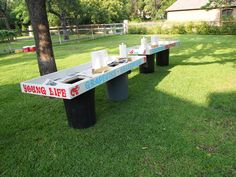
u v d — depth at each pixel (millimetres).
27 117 4230
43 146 3256
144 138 3287
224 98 4539
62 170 2736
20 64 9578
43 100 5020
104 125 3730
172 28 20984
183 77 6109
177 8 26703
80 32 24812
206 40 14773
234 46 11414
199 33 19875
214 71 6559
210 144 3061
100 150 3070
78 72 4141
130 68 4422
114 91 4676
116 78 4574
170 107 4266
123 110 4258
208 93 4859
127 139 3287
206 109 4109
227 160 2725
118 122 3805
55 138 3439
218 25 19422
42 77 3709
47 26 4609
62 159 2939
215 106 4207
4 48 15281
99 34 23359
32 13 4488
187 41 14477
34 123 3979
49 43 4680
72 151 3092
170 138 3248
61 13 22312
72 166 2797
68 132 3590
